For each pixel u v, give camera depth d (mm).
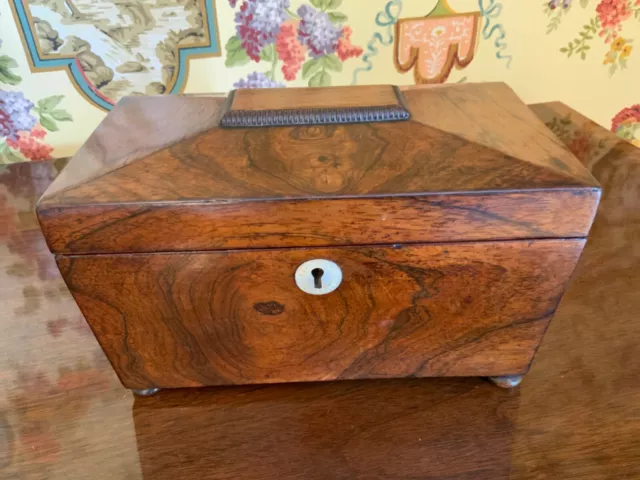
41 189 852
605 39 969
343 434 529
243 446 520
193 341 541
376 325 536
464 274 505
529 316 530
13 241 768
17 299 676
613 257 718
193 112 610
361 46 904
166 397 574
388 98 611
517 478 482
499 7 898
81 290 506
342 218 471
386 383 587
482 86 675
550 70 985
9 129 894
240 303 518
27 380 581
